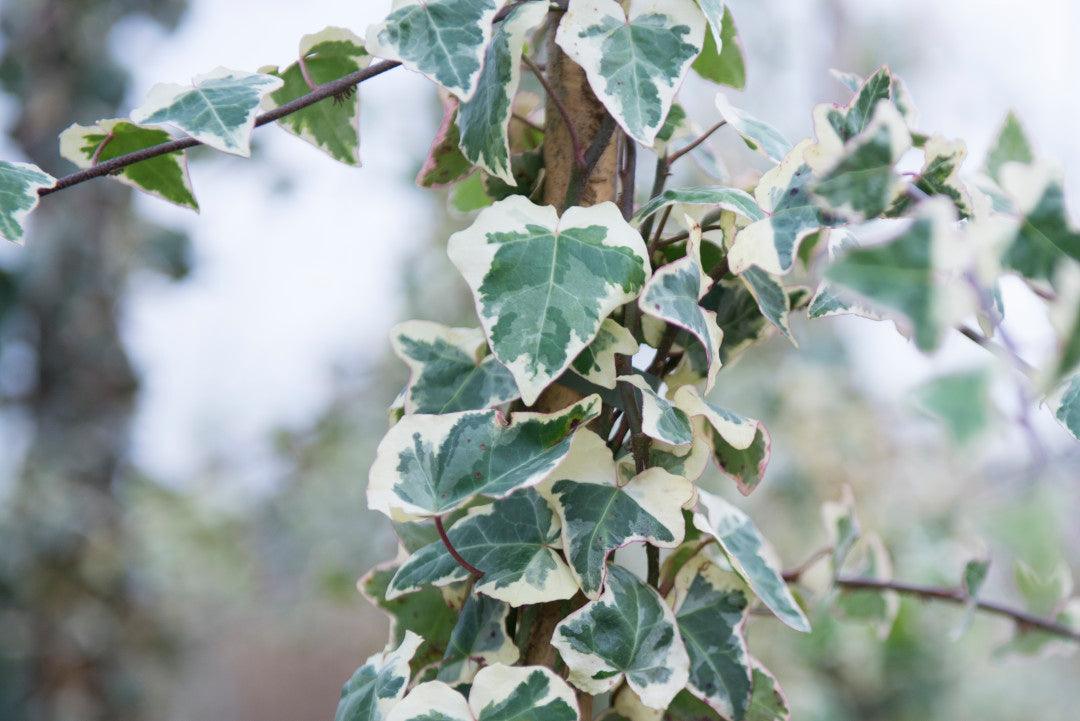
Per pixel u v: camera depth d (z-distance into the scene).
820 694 1.59
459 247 0.63
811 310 0.67
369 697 0.65
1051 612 0.78
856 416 1.88
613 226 0.64
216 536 2.24
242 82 0.67
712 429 0.69
